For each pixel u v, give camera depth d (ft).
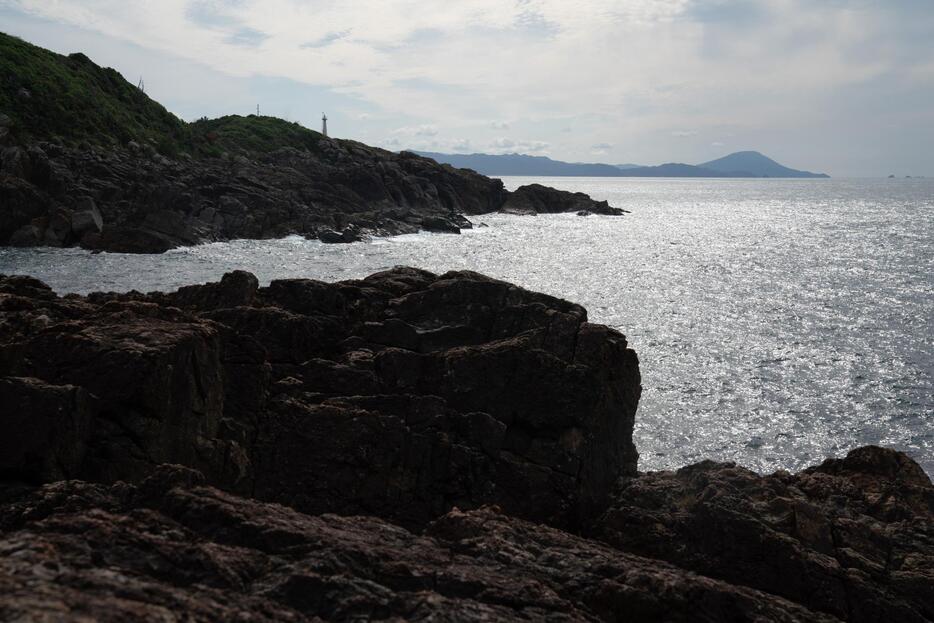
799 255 284.61
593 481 50.34
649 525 40.81
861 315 166.30
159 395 36.68
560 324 55.36
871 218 511.81
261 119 433.89
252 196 279.49
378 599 22.39
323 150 403.13
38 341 37.17
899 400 106.83
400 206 363.76
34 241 214.90
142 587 18.85
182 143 332.80
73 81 300.61
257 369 45.91
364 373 51.31
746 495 41.52
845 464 49.21
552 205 508.53
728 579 37.27
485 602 24.48
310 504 43.86
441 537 32.76
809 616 31.12
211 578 21.71
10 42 302.25
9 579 17.25
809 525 39.06
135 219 237.45
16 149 221.87
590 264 248.93
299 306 59.00
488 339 57.41
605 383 53.11
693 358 128.36
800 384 114.01
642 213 581.53
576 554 32.01
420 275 67.67
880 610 35.06
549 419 50.57
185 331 40.40
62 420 33.12
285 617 20.12
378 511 45.24
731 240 346.95
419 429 48.44
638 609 27.55
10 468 32.14
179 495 27.02
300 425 45.42
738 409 102.47
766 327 153.38
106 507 27.43
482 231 359.46
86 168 241.14
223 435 42.60
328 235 276.21
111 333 39.19
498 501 47.24
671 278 220.84
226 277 58.75
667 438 91.81
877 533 39.70
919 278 223.30
